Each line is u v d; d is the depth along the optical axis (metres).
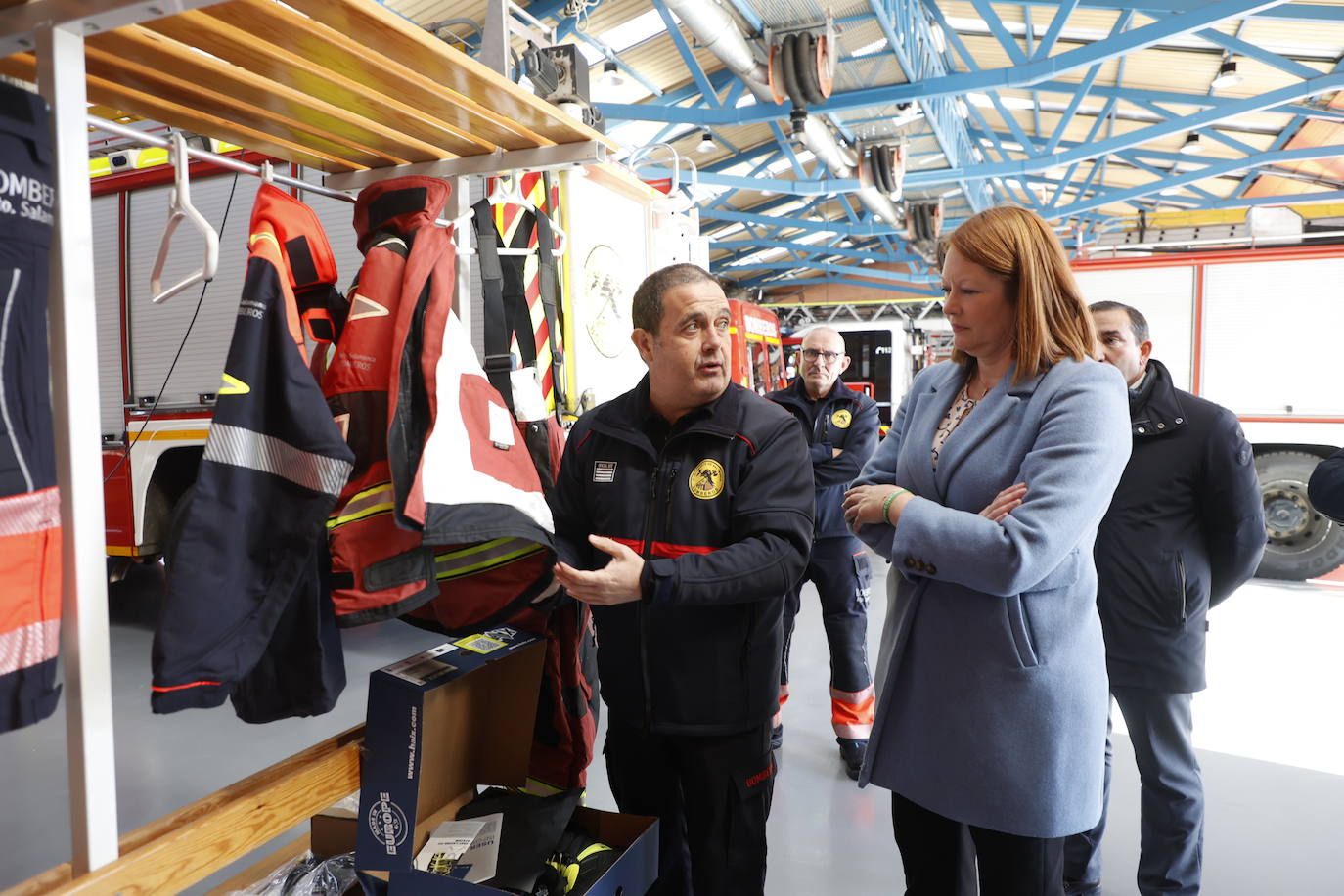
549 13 4.84
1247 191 10.54
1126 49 4.72
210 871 1.07
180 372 3.94
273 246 1.14
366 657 4.05
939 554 1.18
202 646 1.02
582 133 1.48
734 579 1.28
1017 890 1.24
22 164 0.91
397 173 1.65
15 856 2.35
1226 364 5.94
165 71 1.14
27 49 1.00
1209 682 3.80
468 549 1.33
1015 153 10.65
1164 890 1.94
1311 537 5.62
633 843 1.33
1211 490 1.88
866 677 3.01
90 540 0.99
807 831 2.54
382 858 1.30
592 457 1.55
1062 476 1.14
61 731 3.27
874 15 5.46
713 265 15.07
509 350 1.72
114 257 4.01
